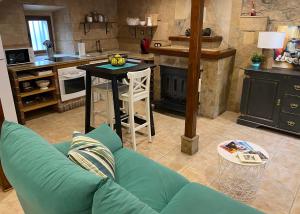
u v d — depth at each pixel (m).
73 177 1.15
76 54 4.94
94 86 3.23
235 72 4.30
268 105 3.56
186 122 2.90
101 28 5.40
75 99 4.62
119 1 5.51
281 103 3.44
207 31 4.14
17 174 1.31
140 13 5.26
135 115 3.54
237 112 4.45
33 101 4.15
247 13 3.90
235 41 4.13
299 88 3.23
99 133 2.17
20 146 1.46
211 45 4.05
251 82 3.63
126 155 2.07
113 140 2.16
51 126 3.84
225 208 1.50
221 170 2.55
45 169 1.24
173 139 3.41
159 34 5.07
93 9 5.13
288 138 3.44
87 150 1.68
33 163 1.30
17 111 3.80
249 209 1.49
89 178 1.11
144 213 1.00
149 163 1.96
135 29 5.41
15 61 3.78
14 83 3.63
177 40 4.49
